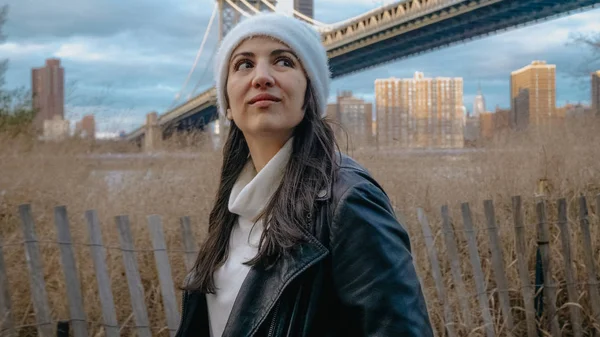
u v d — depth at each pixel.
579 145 5.41
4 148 4.66
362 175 1.06
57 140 5.22
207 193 3.86
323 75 1.14
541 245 3.36
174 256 3.34
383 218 0.99
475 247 3.21
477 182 4.52
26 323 2.95
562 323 3.54
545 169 4.60
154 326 3.00
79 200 3.94
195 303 1.24
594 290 3.41
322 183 1.04
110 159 4.96
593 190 4.52
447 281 3.45
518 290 3.45
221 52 1.17
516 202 3.35
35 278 2.51
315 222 1.02
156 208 3.71
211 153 4.61
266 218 1.07
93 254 2.61
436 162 5.00
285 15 1.13
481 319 3.21
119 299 3.12
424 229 3.10
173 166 4.58
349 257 0.97
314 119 1.11
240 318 1.03
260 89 1.08
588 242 3.44
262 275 1.04
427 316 0.96
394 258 0.96
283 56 1.10
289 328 1.00
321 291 1.00
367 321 0.94
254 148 1.18
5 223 3.85
